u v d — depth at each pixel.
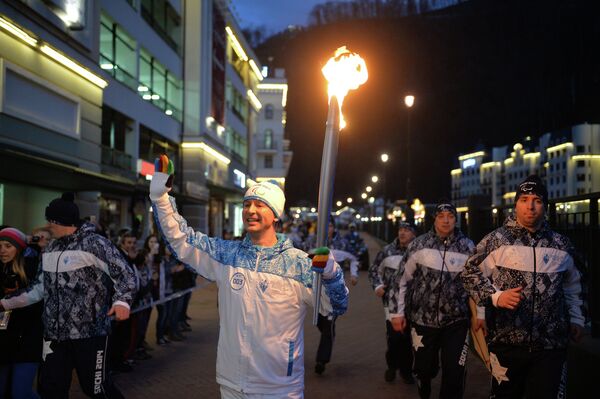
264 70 64.69
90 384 4.27
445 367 4.92
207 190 31.08
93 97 18.41
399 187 131.88
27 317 4.53
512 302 3.64
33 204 15.83
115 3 20.98
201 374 6.94
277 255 3.14
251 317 3.06
